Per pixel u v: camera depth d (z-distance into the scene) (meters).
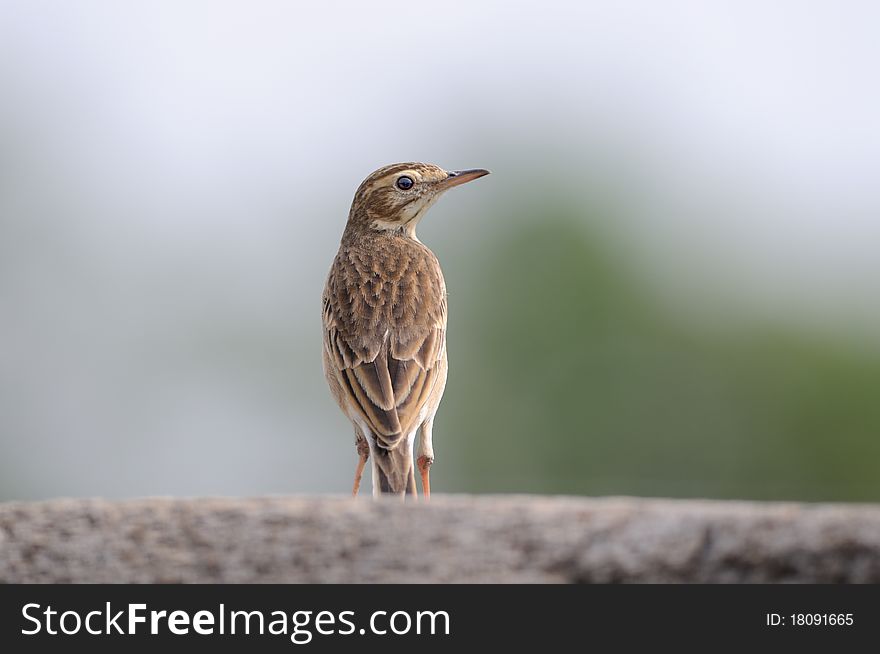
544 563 11.47
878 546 11.02
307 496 13.16
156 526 12.19
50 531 12.24
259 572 11.80
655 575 11.33
